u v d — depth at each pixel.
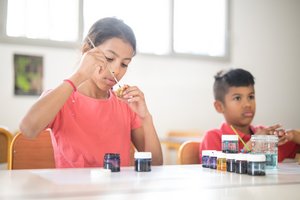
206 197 0.61
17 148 1.29
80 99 1.26
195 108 3.77
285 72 4.21
